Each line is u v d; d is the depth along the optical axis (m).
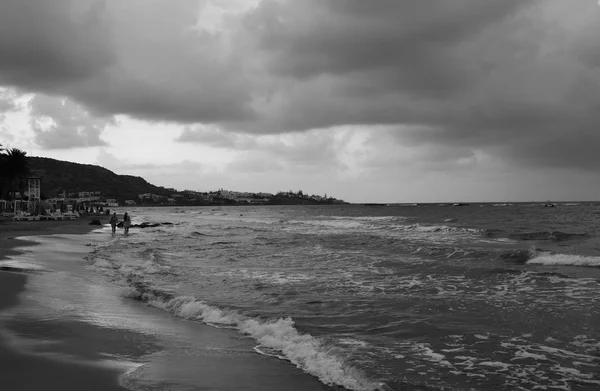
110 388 6.30
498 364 7.85
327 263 21.52
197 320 10.88
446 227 48.09
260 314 11.24
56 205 108.50
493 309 11.80
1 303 11.00
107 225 63.25
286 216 111.81
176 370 7.30
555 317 10.91
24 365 6.99
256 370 7.43
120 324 9.99
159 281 16.19
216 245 31.45
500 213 89.81
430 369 7.56
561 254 23.28
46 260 20.16
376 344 8.90
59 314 10.34
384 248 28.44
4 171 88.00
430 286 15.35
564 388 6.89
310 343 8.81
